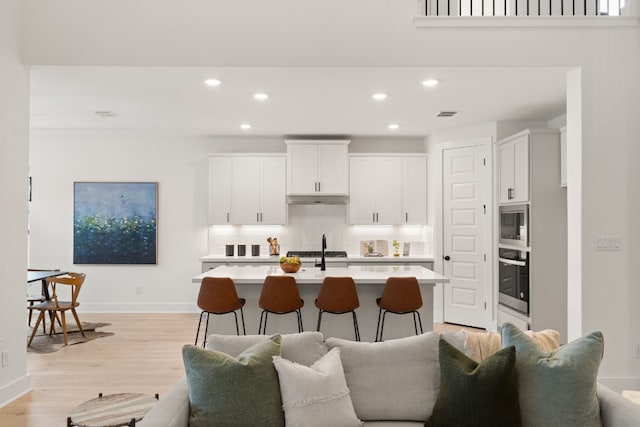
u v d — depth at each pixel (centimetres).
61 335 558
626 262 372
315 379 208
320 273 457
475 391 198
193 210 708
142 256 702
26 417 327
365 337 448
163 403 197
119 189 702
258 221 680
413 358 232
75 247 696
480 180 602
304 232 714
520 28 374
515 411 196
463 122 593
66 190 700
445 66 375
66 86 434
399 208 682
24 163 369
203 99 483
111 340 537
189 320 646
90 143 700
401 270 484
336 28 375
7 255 350
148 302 703
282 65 375
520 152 516
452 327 611
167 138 707
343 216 715
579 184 374
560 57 373
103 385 391
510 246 539
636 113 373
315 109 525
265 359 212
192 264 707
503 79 409
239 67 376
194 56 373
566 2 484
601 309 371
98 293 702
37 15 368
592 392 198
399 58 375
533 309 490
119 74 394
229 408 196
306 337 238
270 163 680
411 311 404
